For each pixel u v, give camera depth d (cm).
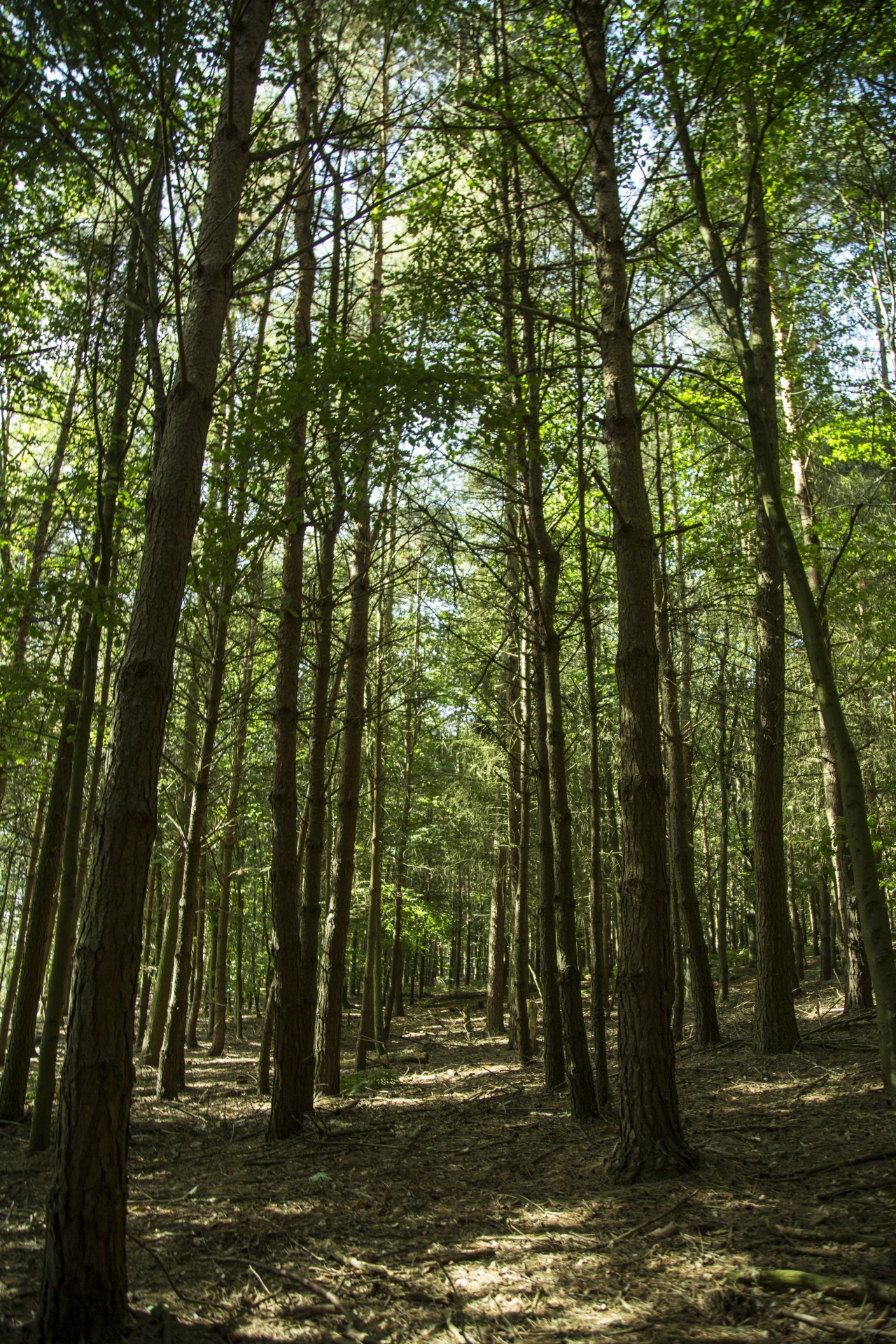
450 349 668
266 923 2266
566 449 888
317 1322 362
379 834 1627
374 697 1545
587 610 809
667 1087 543
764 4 670
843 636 1584
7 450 947
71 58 503
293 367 668
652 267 916
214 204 479
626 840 580
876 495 1487
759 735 1025
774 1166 523
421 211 791
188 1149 756
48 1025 686
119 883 370
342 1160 650
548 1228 458
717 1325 331
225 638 1123
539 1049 1483
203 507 579
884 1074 507
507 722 1348
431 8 651
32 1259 447
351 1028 2155
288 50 567
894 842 1016
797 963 2412
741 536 1141
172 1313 371
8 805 1608
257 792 1861
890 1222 403
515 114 738
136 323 634
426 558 1087
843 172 1088
